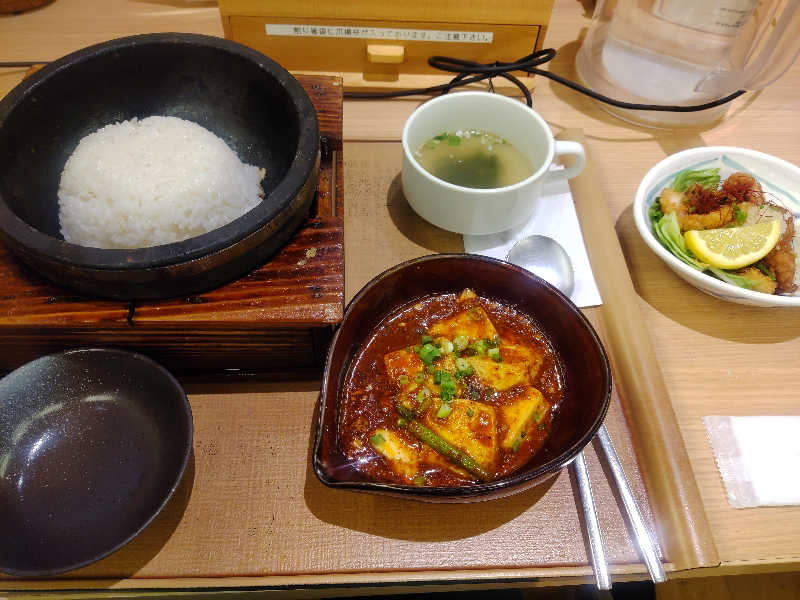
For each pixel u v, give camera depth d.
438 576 0.30
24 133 0.33
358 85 0.49
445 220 0.39
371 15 0.44
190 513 0.31
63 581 0.29
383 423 0.32
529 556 0.30
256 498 0.32
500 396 0.32
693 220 0.39
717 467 0.33
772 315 0.39
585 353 0.32
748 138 0.49
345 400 0.32
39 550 0.27
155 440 0.31
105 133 0.36
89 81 0.35
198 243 0.28
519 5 0.44
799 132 0.49
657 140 0.48
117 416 0.32
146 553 0.30
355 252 0.40
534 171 0.41
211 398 0.35
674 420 0.34
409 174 0.38
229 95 0.38
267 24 0.45
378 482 0.27
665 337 0.38
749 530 0.31
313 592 0.33
